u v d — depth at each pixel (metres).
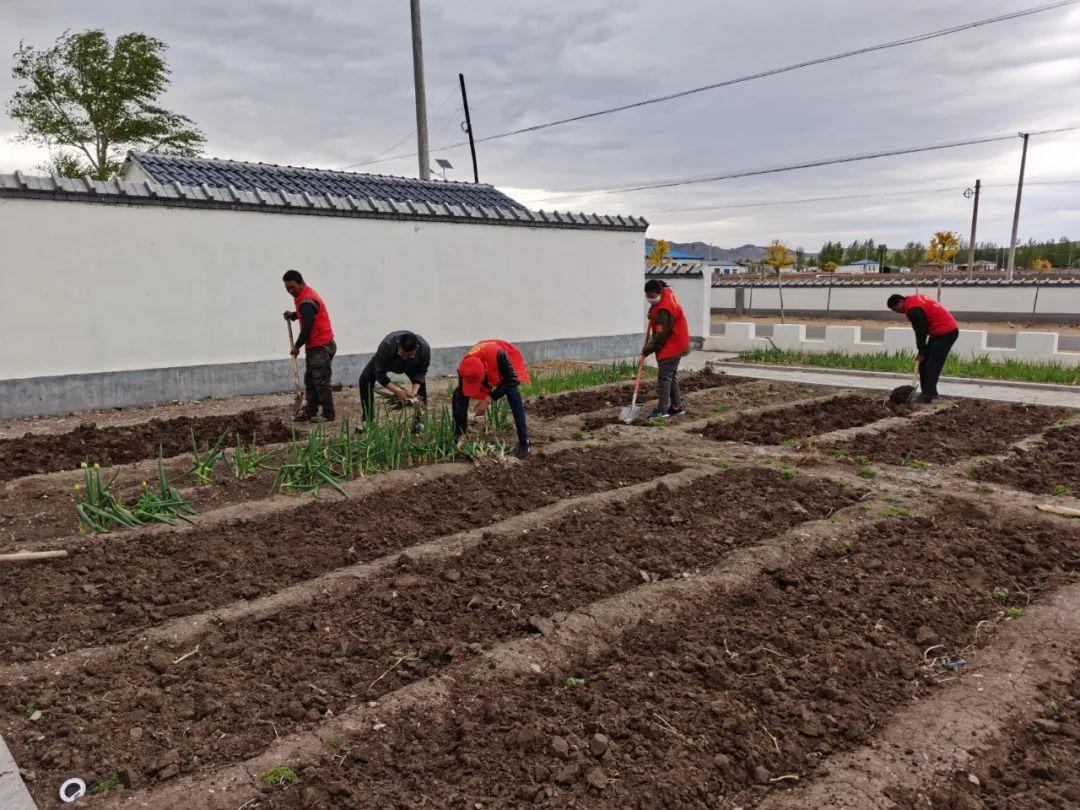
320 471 6.51
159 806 2.86
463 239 14.41
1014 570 5.02
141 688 3.63
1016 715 3.43
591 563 5.01
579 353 16.62
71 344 10.27
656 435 8.81
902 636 4.14
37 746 3.22
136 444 8.20
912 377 12.83
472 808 2.88
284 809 2.89
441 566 4.97
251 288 11.83
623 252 17.25
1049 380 12.16
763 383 12.59
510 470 7.17
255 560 5.09
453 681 3.67
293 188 16.67
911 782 2.98
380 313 13.41
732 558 5.02
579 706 3.50
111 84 27.48
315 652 3.96
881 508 6.01
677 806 2.88
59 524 5.70
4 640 4.06
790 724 3.37
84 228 10.24
